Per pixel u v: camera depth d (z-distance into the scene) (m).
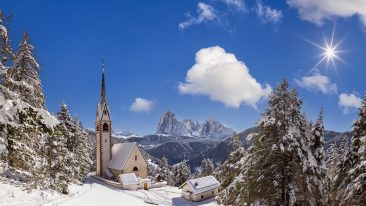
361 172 14.61
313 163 16.66
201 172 104.56
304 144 17.12
